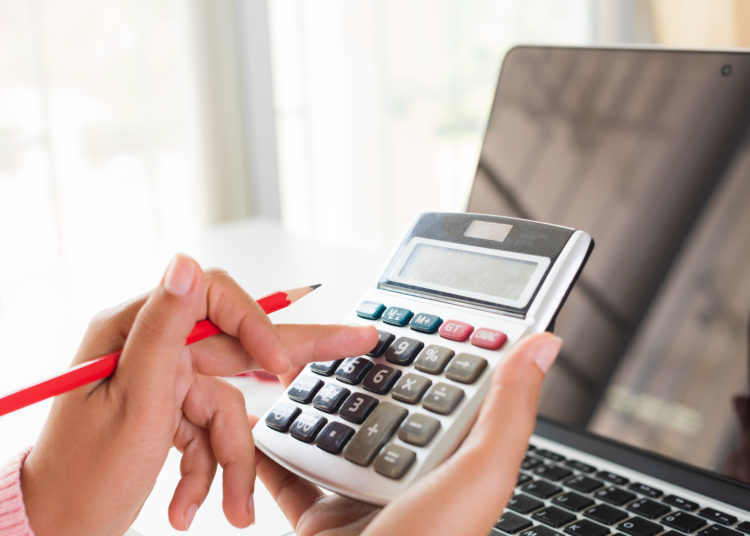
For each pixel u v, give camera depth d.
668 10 2.22
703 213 0.61
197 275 0.39
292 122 2.26
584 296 0.64
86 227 1.87
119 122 1.89
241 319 0.45
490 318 0.47
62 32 1.78
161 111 1.96
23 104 1.75
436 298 0.51
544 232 0.50
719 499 0.52
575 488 0.52
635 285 0.63
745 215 0.59
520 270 0.49
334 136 2.34
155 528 0.51
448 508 0.36
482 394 0.44
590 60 0.69
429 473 0.38
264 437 0.48
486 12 2.46
